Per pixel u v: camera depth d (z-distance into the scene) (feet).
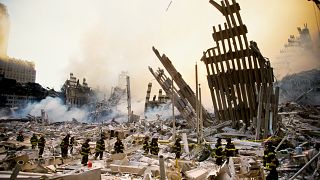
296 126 91.04
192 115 121.29
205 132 95.50
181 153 69.41
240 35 102.32
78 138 114.01
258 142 74.43
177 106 124.77
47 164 51.11
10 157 48.65
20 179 24.32
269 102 90.17
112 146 84.43
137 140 97.86
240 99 103.40
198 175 35.86
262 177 33.91
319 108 135.74
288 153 55.88
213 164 53.06
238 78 104.37
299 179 40.40
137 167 42.50
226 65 105.60
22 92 366.02
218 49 107.45
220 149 51.90
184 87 122.72
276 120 90.12
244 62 101.76
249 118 101.30
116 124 191.11
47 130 147.84
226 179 33.06
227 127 102.63
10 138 111.04
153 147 65.67
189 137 91.81
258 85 98.37
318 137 80.18
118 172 42.60
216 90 108.78
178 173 35.22
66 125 191.42
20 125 179.63
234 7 101.19
